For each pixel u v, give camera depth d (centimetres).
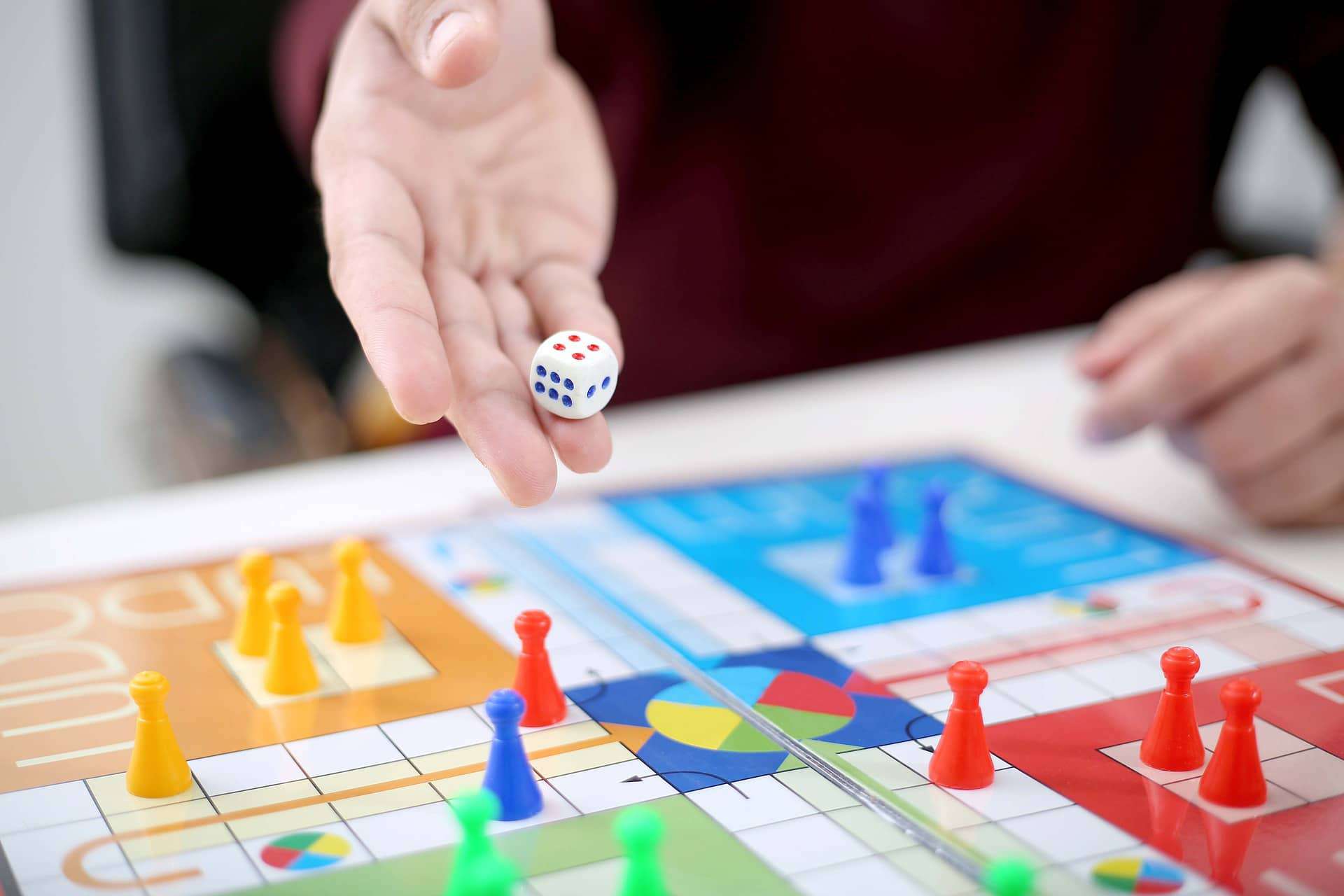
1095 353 66
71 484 156
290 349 99
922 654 54
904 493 66
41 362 151
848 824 45
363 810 46
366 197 50
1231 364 62
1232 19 98
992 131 95
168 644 54
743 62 91
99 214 97
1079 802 46
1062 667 53
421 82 52
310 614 56
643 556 61
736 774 47
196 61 88
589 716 50
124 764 48
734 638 55
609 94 87
